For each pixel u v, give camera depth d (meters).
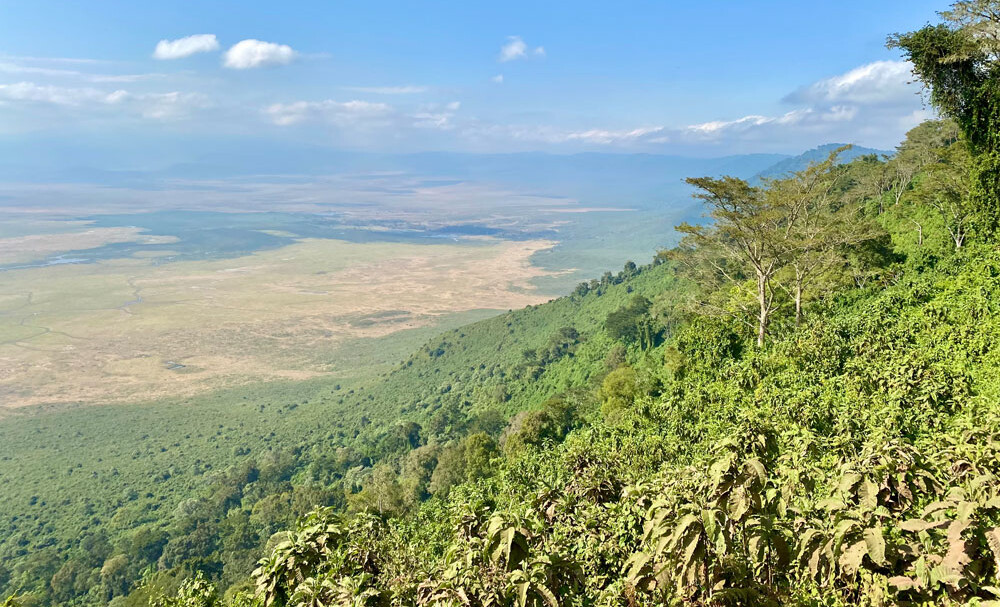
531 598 10.02
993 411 18.12
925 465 11.30
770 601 9.48
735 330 50.50
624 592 12.12
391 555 17.25
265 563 13.05
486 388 148.38
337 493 98.25
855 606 8.98
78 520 117.88
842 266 53.91
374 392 183.00
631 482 21.94
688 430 32.88
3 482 137.62
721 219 43.66
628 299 153.88
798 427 23.98
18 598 14.85
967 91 44.53
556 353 142.12
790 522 10.87
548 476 31.77
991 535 7.93
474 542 11.51
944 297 37.88
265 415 181.38
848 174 89.69
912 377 26.70
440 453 99.00
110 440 165.75
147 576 81.88
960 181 50.38
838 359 34.75
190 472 141.12
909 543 9.05
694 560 9.36
